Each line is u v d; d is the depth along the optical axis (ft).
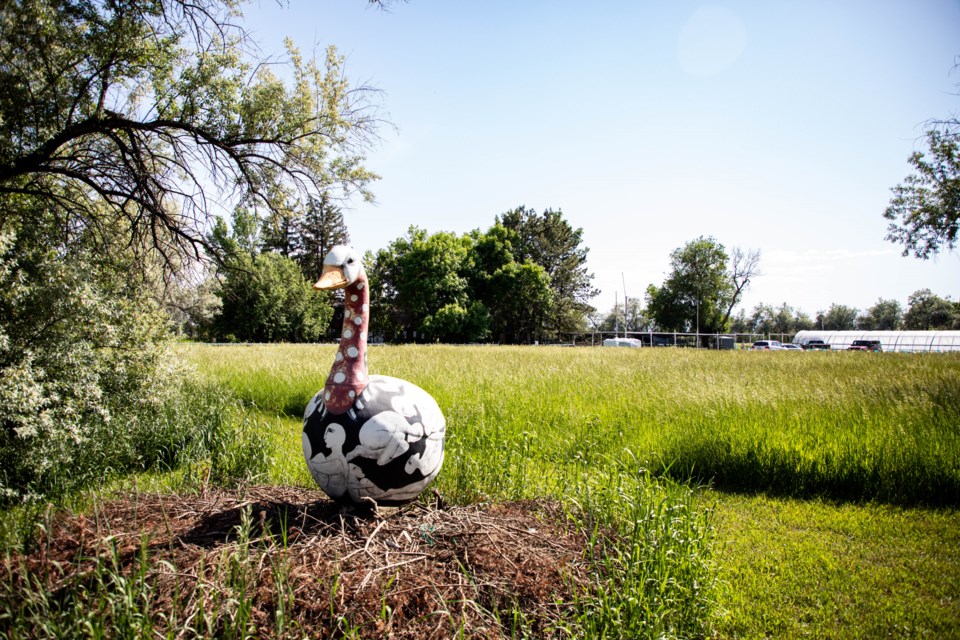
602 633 10.19
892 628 12.95
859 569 15.79
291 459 21.71
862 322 334.03
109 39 24.22
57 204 26.16
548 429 26.40
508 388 34.58
